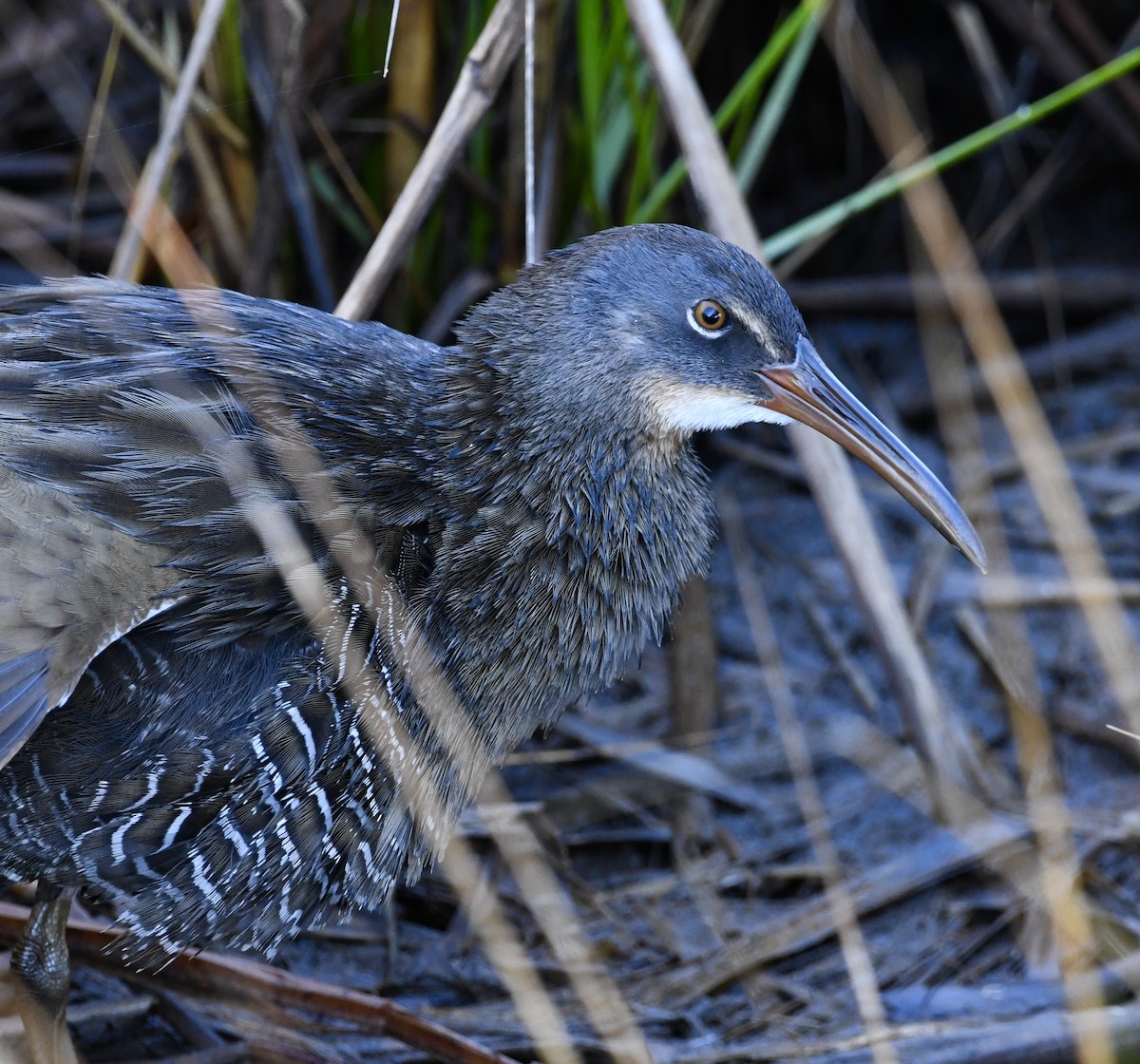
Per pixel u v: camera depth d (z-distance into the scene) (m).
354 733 6.41
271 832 6.40
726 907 8.32
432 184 7.83
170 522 6.20
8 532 5.94
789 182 12.32
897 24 12.41
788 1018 7.71
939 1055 7.29
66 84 10.53
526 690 6.93
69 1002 7.50
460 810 6.97
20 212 10.28
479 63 7.70
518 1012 7.68
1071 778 8.96
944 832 8.48
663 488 7.03
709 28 10.95
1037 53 11.22
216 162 9.09
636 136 9.51
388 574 6.57
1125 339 11.55
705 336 6.86
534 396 6.75
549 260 6.93
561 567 6.81
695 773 8.91
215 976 7.42
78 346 6.58
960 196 12.33
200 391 6.54
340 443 6.69
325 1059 7.28
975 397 11.26
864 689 9.41
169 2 9.44
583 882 8.42
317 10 9.09
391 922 8.02
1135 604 9.73
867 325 11.66
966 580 10.01
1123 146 11.38
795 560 10.25
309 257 9.20
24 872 6.56
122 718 6.21
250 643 6.33
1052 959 7.93
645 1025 7.65
